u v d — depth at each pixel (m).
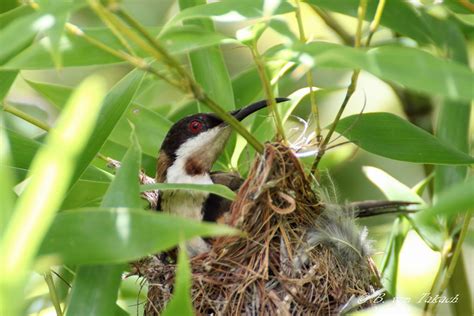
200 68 10.69
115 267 7.74
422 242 12.54
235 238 9.15
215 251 9.23
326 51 6.50
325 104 14.55
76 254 6.54
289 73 11.84
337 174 14.22
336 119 8.88
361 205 10.37
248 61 15.14
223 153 11.50
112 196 7.70
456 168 10.28
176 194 10.59
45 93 10.83
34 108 12.34
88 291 7.70
